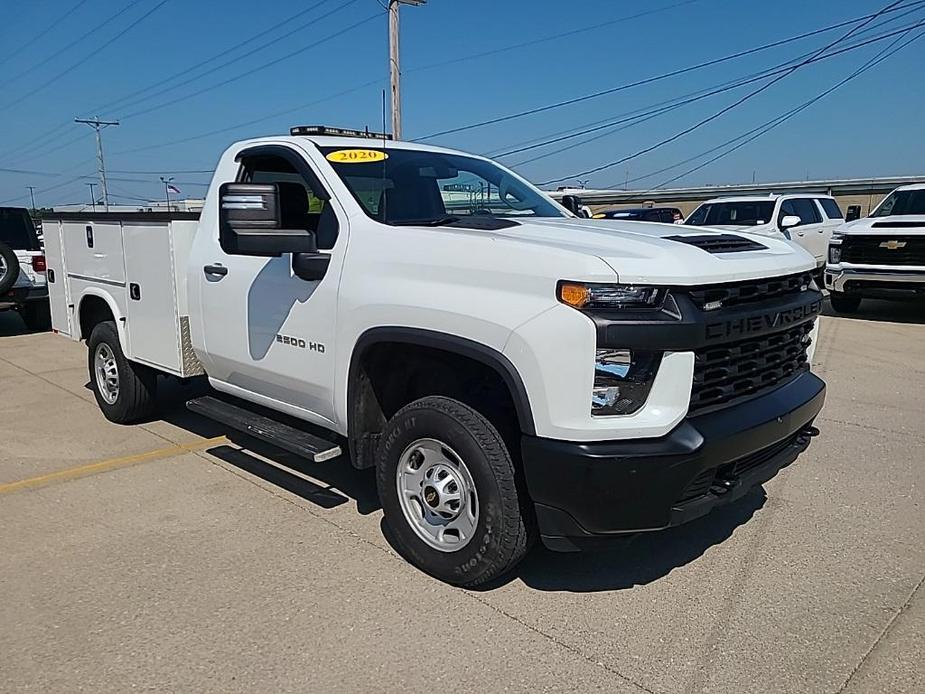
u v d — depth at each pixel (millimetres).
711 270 2992
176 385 7195
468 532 3344
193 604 3320
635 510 2896
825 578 3520
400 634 3084
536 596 3385
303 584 3490
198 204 7543
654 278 2840
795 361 3719
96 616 3227
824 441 5535
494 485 3186
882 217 11570
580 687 2744
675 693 2709
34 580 3541
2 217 11625
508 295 3023
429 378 3764
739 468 3277
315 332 3885
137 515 4293
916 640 3008
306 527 4121
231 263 4441
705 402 3068
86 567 3666
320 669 2857
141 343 5453
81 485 4770
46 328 11586
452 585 3475
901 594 3367
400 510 3609
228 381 4762
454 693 2717
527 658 2918
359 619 3195
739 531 4023
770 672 2820
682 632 3094
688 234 3545
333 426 4023
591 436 2855
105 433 5891
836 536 3961
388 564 3684
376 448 3863
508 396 3359
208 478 4887
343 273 3713
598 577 3553
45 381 7867
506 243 3109
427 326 3275
